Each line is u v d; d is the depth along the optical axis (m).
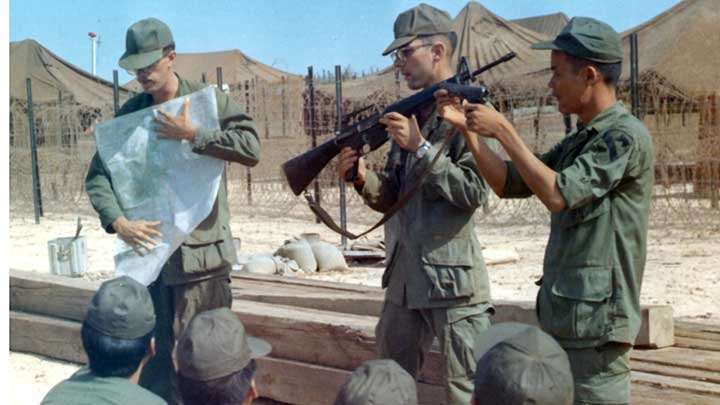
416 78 4.14
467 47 22.77
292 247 11.16
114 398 3.19
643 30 19.23
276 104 17.89
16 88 28.73
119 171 4.86
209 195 4.84
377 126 4.11
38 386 6.32
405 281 4.20
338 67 14.19
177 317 4.93
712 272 10.37
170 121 4.77
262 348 3.50
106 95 30.06
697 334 5.97
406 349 4.33
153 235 4.81
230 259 5.01
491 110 3.35
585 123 3.49
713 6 17.84
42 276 7.53
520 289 9.67
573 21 3.43
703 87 15.16
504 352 2.44
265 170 17.77
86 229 16.28
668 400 4.76
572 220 3.37
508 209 15.78
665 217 13.92
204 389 3.05
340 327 5.48
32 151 17.62
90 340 3.25
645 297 9.12
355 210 16.98
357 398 2.54
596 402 3.35
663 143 14.63
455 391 4.11
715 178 14.30
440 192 3.95
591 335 3.32
